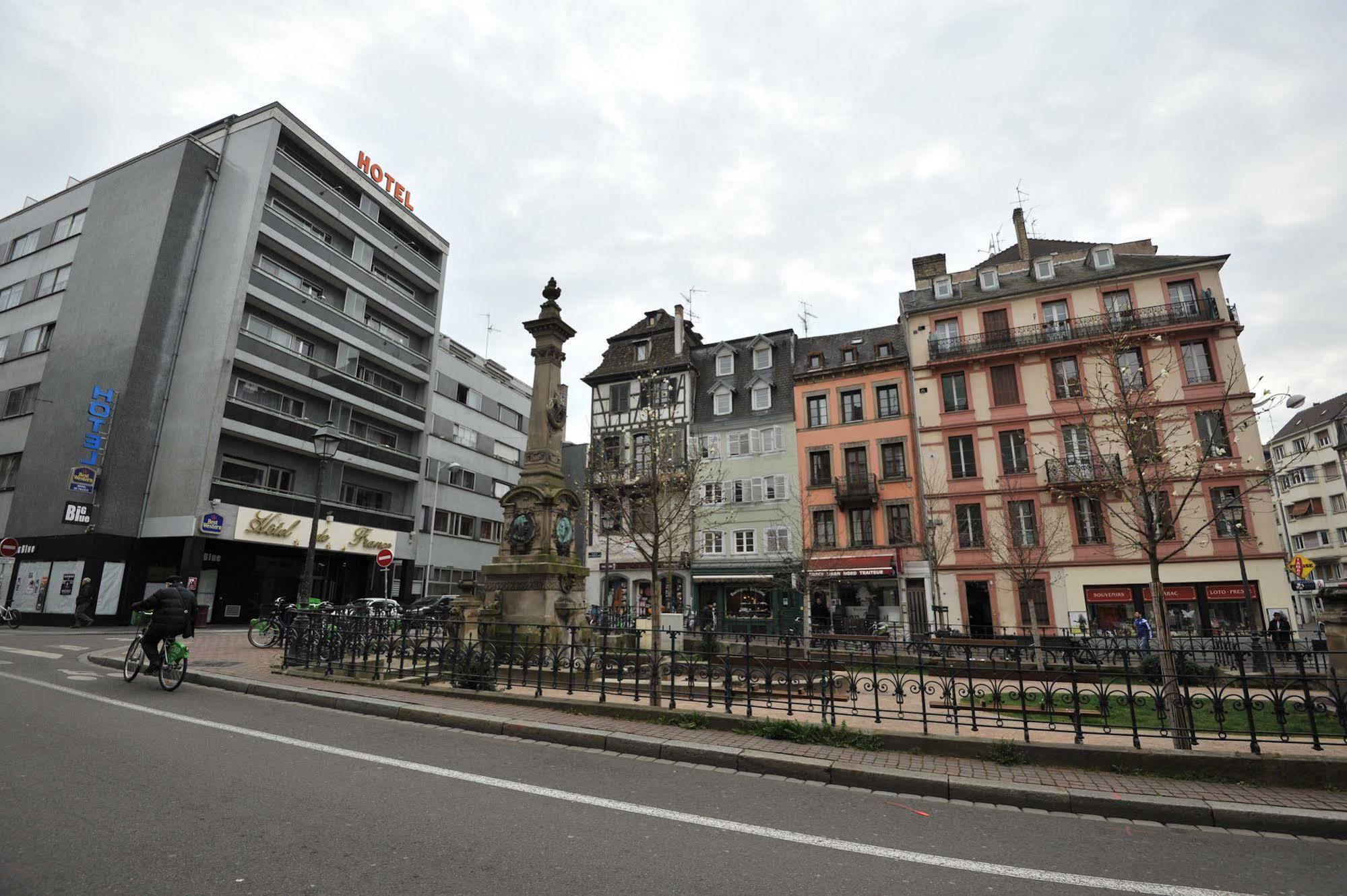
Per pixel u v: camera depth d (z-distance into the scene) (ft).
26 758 19.79
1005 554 98.17
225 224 102.22
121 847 13.55
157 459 94.48
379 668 37.63
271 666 40.96
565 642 43.68
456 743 24.32
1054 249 126.21
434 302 141.38
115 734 23.30
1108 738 25.07
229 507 93.09
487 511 153.58
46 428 97.19
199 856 13.21
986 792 19.76
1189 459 90.99
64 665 42.14
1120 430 37.78
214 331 96.73
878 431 114.01
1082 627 72.08
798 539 114.32
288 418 102.58
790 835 15.84
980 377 107.76
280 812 15.94
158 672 33.91
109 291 99.30
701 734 25.25
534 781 19.61
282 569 107.96
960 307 111.45
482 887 12.26
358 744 23.35
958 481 105.81
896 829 16.83
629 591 120.47
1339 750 22.33
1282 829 17.80
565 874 13.03
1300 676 23.50
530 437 49.55
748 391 126.62
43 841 13.69
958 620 101.04
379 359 124.26
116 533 88.84
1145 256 107.55
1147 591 92.02
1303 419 186.09
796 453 118.62
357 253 121.08
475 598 38.34
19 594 90.38
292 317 106.32
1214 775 21.04
